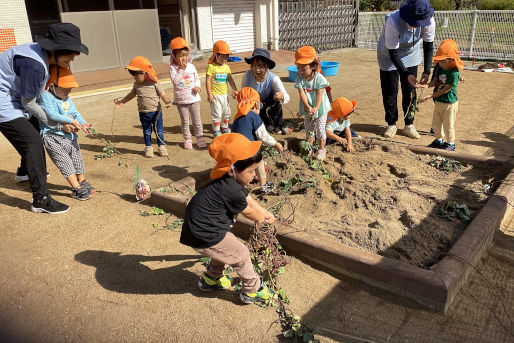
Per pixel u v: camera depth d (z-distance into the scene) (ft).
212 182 10.13
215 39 48.73
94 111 30.96
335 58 52.13
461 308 10.62
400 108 29.19
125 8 39.96
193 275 12.22
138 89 20.49
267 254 11.16
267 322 10.34
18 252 13.46
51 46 14.35
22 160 16.49
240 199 9.93
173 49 21.12
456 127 24.89
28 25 33.27
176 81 21.65
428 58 21.99
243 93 15.84
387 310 10.62
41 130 16.11
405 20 20.98
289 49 55.36
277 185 17.11
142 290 11.60
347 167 18.25
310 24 55.98
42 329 10.39
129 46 40.73
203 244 10.05
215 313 10.67
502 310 10.53
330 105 20.34
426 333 9.88
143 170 19.97
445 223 13.85
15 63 14.21
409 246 12.78
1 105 14.47
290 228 13.28
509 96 31.42
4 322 10.68
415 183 16.53
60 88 15.90
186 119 22.40
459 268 10.89
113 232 14.51
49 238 14.24
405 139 23.17
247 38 51.93
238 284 11.71
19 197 17.25
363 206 15.10
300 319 10.37
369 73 42.32
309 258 12.57
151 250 13.47
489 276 11.82
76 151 16.94
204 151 22.62
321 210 14.98
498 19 45.44
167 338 9.92
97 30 38.55
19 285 11.94
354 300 11.01
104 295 11.44
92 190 17.34
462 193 15.61
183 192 16.48
